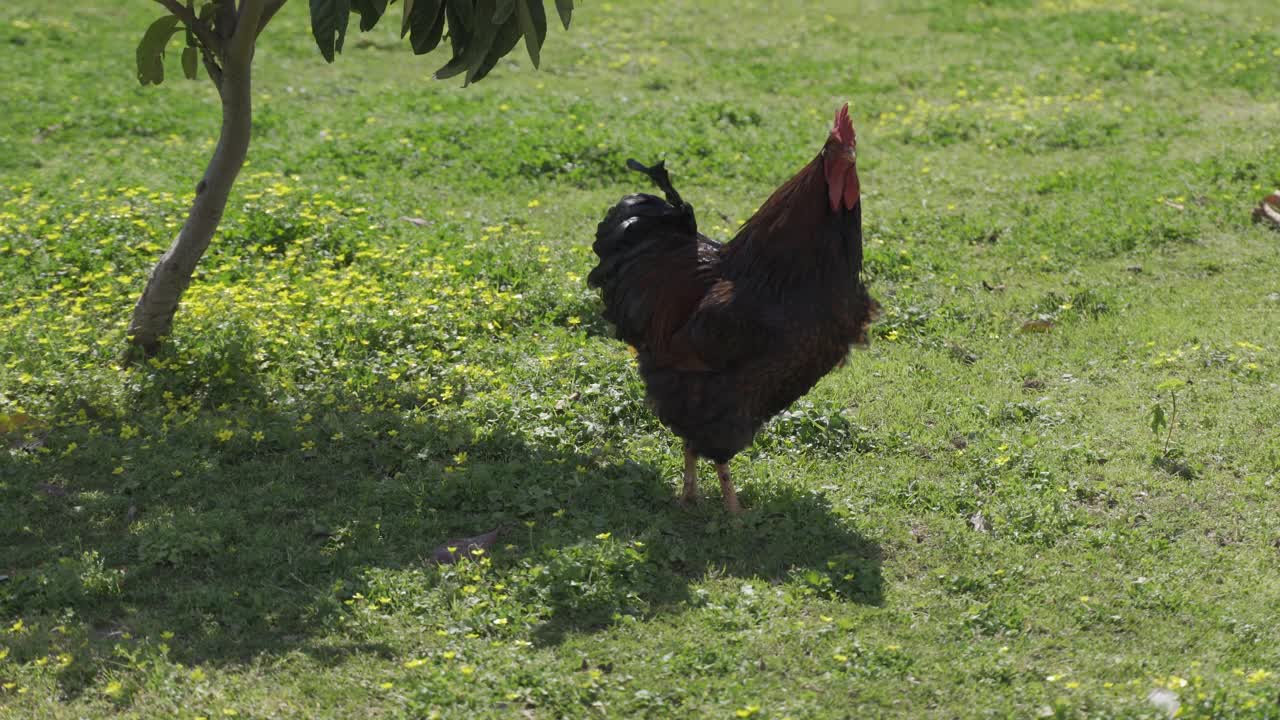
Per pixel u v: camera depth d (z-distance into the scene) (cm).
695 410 784
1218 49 2269
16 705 619
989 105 1986
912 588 735
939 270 1308
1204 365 1048
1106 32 2414
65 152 1780
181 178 1594
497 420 945
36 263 1270
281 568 746
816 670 645
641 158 1697
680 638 675
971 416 972
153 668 649
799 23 2638
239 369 1026
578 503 829
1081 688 622
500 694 620
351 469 877
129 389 991
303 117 1952
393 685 632
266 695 628
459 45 917
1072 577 740
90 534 796
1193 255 1322
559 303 1183
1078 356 1084
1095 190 1535
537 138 1770
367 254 1282
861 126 1922
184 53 994
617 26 2627
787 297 739
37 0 2700
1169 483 855
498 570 742
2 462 882
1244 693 600
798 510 817
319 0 848
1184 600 709
